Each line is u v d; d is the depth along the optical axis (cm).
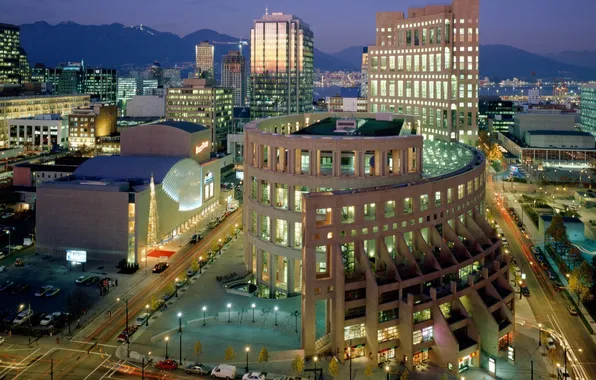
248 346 11781
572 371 11081
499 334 11862
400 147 14562
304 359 11338
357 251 11781
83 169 19825
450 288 11931
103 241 17225
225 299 14388
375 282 11212
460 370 11194
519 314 13812
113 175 19388
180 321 11912
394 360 11531
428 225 13062
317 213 12450
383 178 14375
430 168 17138
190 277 16025
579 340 12394
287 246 14525
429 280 11938
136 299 14425
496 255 14212
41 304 13975
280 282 15062
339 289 11219
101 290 14712
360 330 11506
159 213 18862
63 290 14925
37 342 12012
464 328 11794
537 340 12444
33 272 16212
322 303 13638
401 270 11981
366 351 11588
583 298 14125
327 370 11000
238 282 15512
